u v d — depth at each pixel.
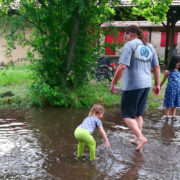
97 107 4.07
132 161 3.76
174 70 6.16
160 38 22.83
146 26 19.23
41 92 7.42
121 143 4.56
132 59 3.91
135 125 4.15
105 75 10.47
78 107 7.49
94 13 7.76
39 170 3.45
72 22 7.46
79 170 3.45
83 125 3.86
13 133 5.10
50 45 7.39
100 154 4.03
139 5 11.55
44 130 5.33
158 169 3.50
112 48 8.61
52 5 7.18
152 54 4.10
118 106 7.69
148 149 4.27
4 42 15.11
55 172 3.39
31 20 7.35
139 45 3.94
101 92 8.70
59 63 7.65
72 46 7.62
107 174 3.33
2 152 4.08
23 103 7.80
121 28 8.97
